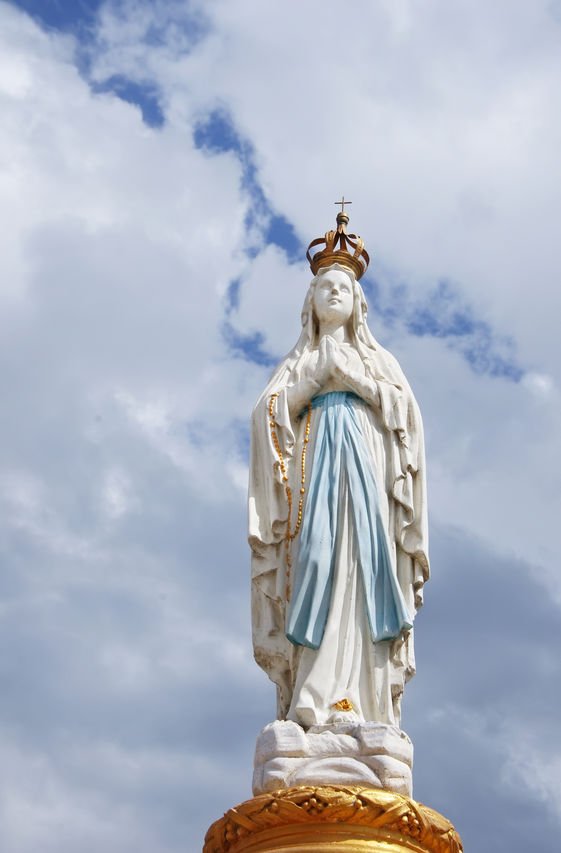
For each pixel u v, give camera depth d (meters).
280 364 34.16
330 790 26.64
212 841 27.64
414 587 31.47
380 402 32.56
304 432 32.50
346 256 35.09
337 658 29.73
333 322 34.16
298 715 29.08
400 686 30.06
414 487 32.19
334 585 30.38
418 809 26.83
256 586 31.52
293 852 26.19
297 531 31.27
